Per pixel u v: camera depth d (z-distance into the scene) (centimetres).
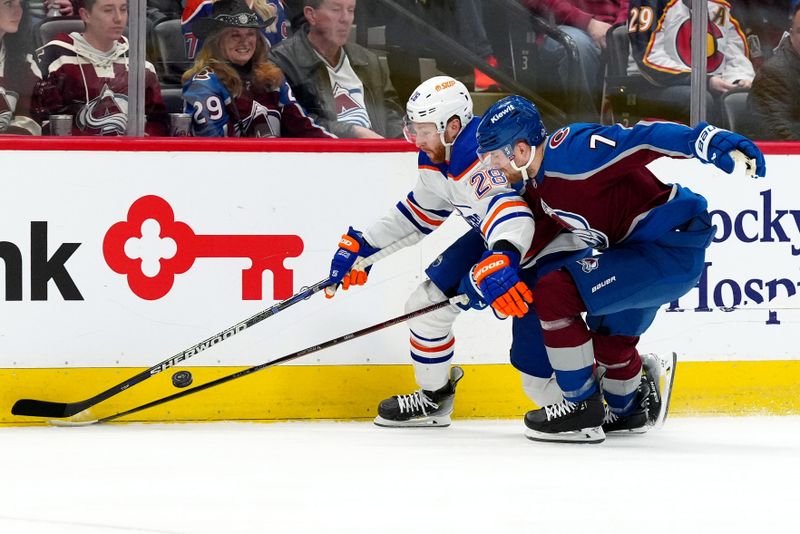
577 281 988
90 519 705
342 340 1080
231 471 880
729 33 1265
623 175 955
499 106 955
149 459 938
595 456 955
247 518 707
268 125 1234
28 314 1143
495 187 991
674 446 1018
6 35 1171
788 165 1215
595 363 1068
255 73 1221
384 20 1244
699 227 981
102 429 1121
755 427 1145
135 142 1149
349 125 1250
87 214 1148
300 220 1175
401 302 1185
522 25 1265
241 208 1167
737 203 1210
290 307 1173
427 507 741
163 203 1157
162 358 1163
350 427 1143
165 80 1199
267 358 1173
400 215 1113
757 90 1270
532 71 1275
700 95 1259
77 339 1150
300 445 1019
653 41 1258
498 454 966
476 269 966
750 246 1212
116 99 1186
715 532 674
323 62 1236
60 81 1180
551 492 794
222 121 1221
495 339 1197
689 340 1209
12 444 1021
